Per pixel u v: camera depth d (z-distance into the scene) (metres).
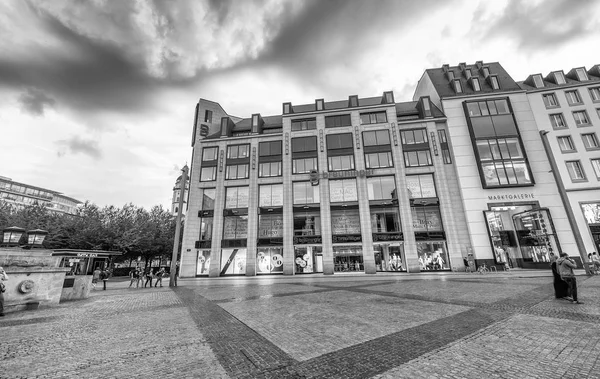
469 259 27.38
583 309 7.60
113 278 35.22
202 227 34.00
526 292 11.30
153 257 49.19
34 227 34.97
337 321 7.19
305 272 31.03
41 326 7.46
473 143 30.66
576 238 17.59
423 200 30.22
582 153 29.23
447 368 3.99
